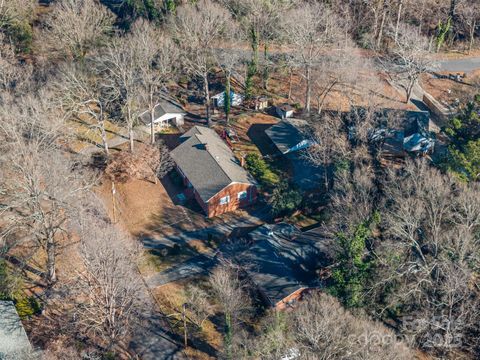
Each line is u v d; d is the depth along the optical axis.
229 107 85.69
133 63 78.00
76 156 74.88
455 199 56.25
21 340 49.03
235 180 70.56
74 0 83.50
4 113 59.50
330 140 70.25
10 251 61.34
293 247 63.06
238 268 60.91
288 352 45.22
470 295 53.12
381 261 53.53
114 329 51.28
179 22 87.06
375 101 77.56
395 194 59.28
